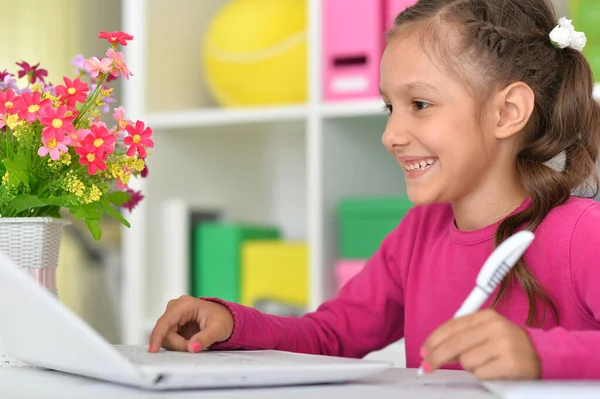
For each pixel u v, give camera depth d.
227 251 2.23
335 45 2.07
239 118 2.19
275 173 2.58
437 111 1.06
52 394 0.68
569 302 1.00
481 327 0.71
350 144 2.17
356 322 1.24
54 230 1.04
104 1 2.88
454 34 1.07
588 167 1.17
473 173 1.08
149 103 2.33
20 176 1.00
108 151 0.99
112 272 2.70
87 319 2.69
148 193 2.29
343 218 2.07
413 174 1.08
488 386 0.68
